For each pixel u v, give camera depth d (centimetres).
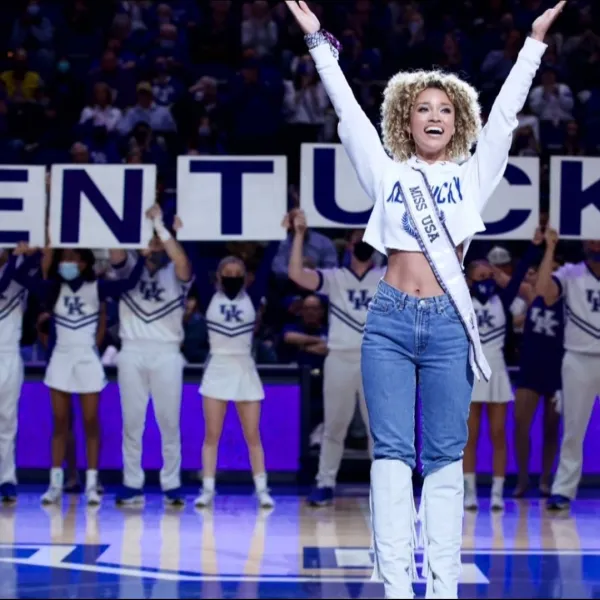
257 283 1154
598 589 659
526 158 1122
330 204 1132
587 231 1125
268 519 1035
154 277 1152
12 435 1156
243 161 1140
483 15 1839
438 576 518
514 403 1234
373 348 525
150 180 1146
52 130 1703
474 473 1128
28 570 724
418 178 528
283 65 1789
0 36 1914
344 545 870
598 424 1298
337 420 1146
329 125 1658
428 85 542
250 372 1139
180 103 1672
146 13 1855
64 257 1150
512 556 804
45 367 1310
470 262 1149
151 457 1307
